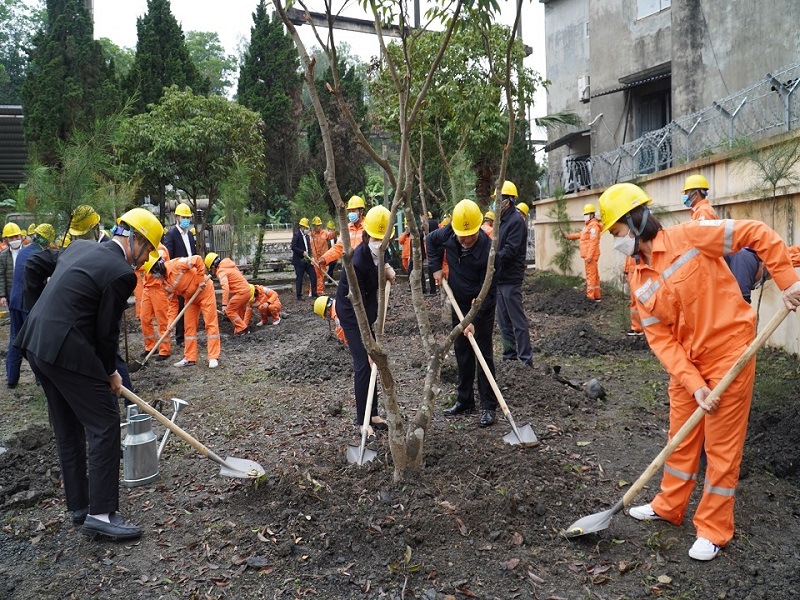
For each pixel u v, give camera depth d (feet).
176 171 55.11
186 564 11.84
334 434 18.31
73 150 25.09
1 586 11.44
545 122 71.15
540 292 47.70
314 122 88.58
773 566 11.10
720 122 40.75
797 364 22.99
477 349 17.10
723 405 11.14
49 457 17.15
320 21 33.42
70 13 69.15
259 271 67.97
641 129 61.05
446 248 18.39
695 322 11.40
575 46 79.15
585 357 27.04
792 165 22.30
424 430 14.10
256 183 62.90
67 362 12.28
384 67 31.89
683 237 11.34
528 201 82.07
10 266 33.73
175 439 18.66
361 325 12.67
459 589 10.69
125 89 72.84
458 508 12.64
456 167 38.06
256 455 17.11
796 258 15.12
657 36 58.39
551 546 11.87
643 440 17.17
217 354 28.63
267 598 10.73
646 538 12.16
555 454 16.03
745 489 13.98
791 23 40.09
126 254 14.08
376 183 100.42
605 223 11.85
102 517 12.84
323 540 12.06
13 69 132.36
